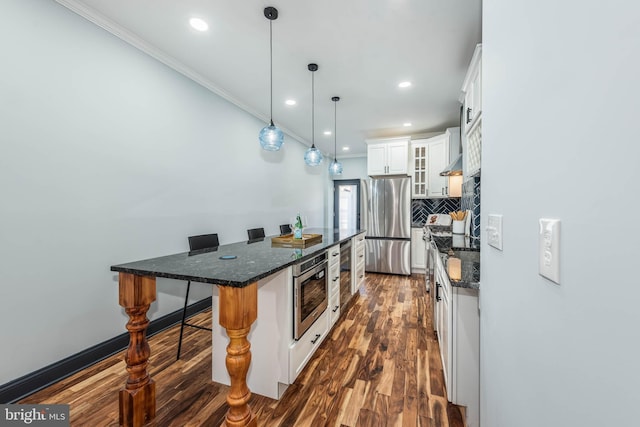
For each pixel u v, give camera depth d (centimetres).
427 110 371
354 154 661
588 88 40
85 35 191
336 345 223
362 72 270
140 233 229
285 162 466
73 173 185
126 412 138
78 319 188
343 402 158
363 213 489
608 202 35
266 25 202
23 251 163
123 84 215
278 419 145
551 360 51
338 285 261
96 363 195
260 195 393
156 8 187
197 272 130
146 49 227
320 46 228
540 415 55
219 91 307
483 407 102
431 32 209
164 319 250
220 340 173
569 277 45
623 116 33
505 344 76
